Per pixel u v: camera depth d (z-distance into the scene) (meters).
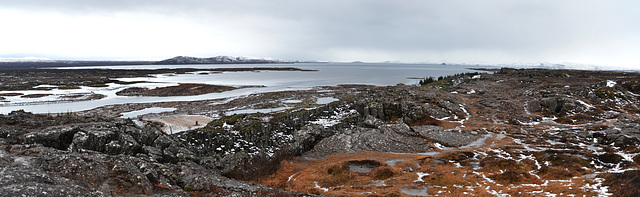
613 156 37.72
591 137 49.47
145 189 21.66
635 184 26.14
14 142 25.06
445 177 34.09
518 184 31.83
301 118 60.44
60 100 109.75
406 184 32.50
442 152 46.41
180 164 30.44
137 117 80.56
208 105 101.69
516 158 42.16
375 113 69.50
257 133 47.97
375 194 28.73
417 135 54.34
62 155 21.66
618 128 50.56
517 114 70.12
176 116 82.50
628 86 98.81
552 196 26.95
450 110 73.44
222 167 36.56
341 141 51.56
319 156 47.19
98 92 136.88
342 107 73.75
